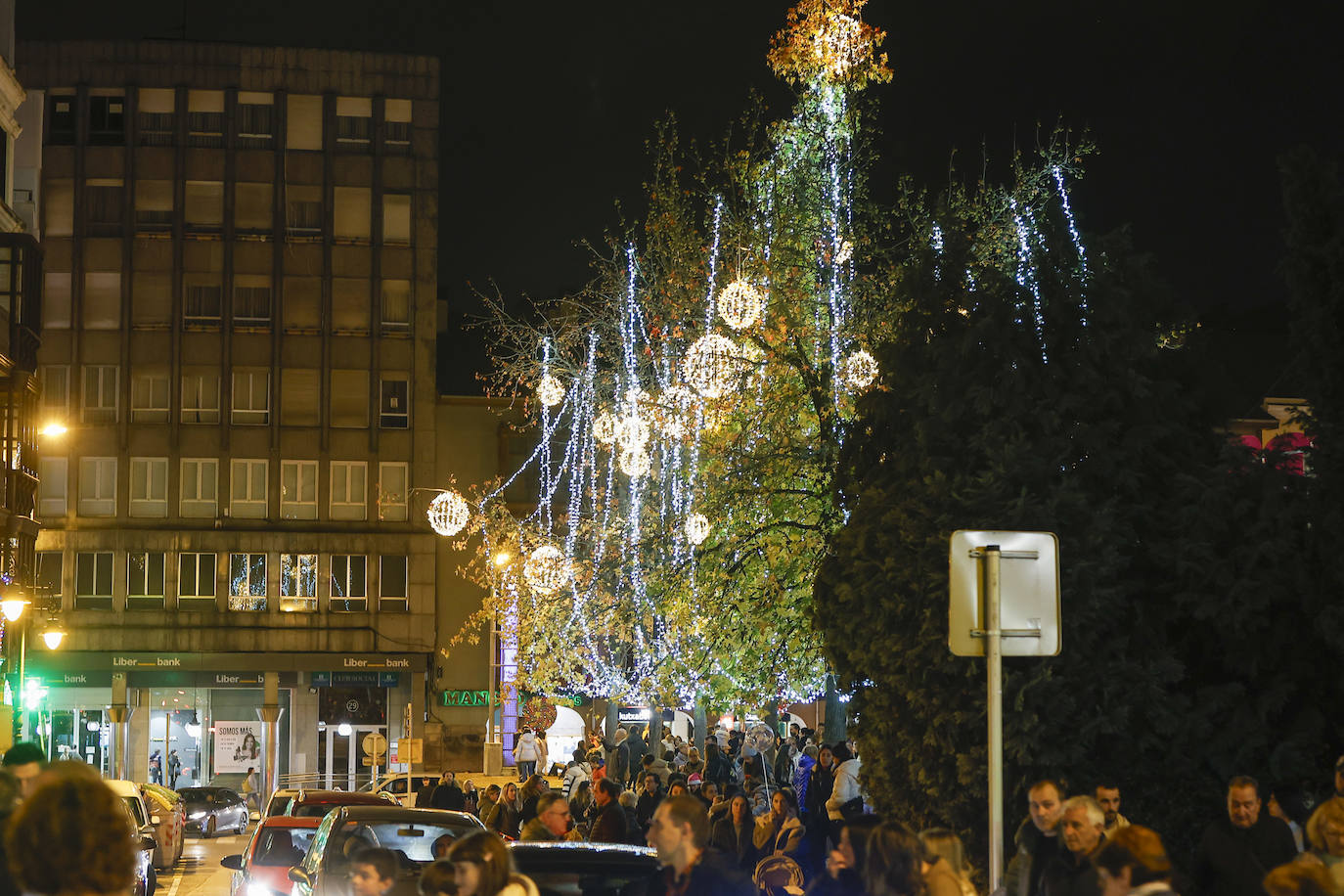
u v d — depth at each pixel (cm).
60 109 5919
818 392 2212
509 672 5684
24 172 5338
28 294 3838
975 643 854
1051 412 1354
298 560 5878
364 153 6034
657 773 2234
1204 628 1317
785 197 2319
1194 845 1258
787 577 2217
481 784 3691
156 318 5894
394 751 5853
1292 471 1326
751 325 2264
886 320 2169
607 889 923
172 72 5941
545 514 5866
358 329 5978
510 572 4331
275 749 5788
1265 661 1276
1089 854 826
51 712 5712
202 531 5838
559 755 5850
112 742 5706
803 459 2233
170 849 3297
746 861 1477
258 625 5822
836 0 2252
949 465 1400
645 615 2672
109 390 5866
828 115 2286
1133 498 1359
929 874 724
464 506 3059
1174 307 1450
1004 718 1258
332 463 5931
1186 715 1264
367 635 5859
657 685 2603
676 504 2538
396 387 5988
